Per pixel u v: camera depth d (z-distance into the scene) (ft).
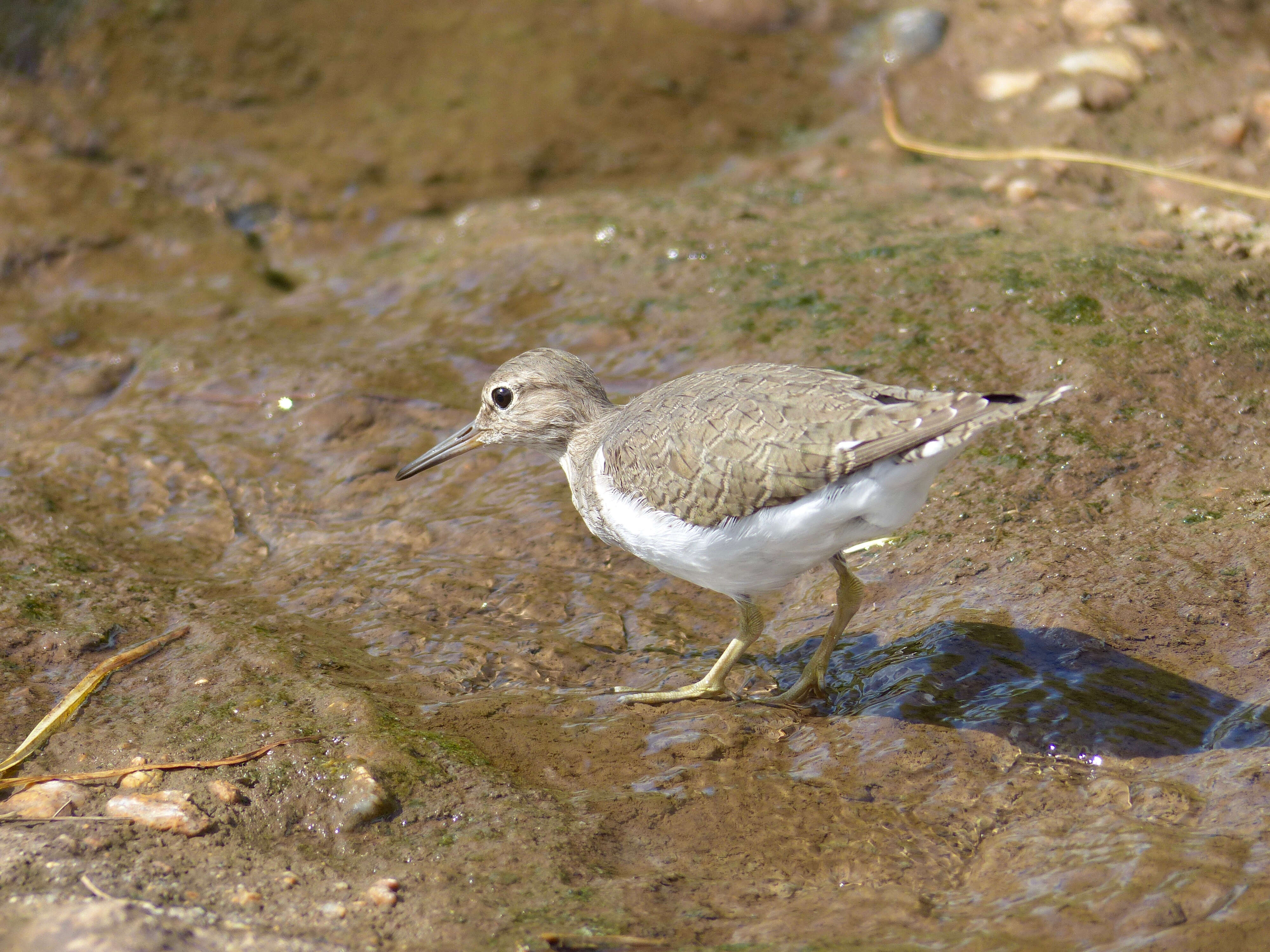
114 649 32.53
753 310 46.55
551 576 36.88
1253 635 29.96
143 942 20.54
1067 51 62.95
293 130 62.80
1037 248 47.67
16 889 22.79
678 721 30.07
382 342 49.83
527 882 23.99
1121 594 31.68
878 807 26.55
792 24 68.03
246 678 30.78
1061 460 37.19
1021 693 29.17
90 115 62.13
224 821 25.58
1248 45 62.59
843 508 27.63
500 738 29.27
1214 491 35.35
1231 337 41.09
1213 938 20.95
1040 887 23.12
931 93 63.05
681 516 29.37
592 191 59.67
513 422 36.11
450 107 63.82
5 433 46.21
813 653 32.86
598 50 66.28
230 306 54.03
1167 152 56.13
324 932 22.17
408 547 38.55
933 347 42.55
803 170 59.26
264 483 42.24
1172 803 25.32
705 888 24.11
